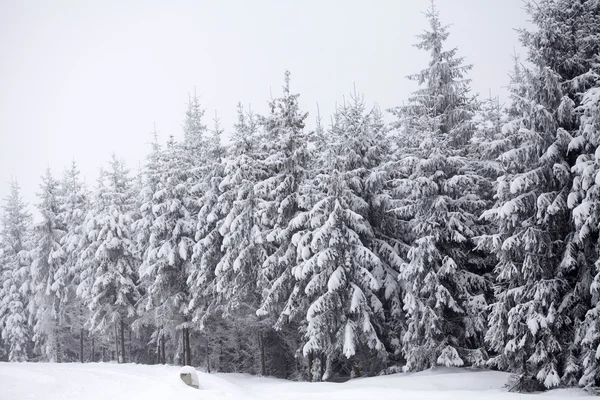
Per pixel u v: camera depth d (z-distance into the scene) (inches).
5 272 2080.5
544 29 789.2
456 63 1128.2
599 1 794.2
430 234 952.3
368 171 1106.7
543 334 745.6
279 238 1125.7
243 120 1279.5
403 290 1077.8
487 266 1051.3
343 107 1125.7
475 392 677.3
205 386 776.3
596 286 682.2
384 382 902.4
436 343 964.0
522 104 801.6
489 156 1074.1
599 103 694.5
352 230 1030.4
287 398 676.7
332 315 1024.9
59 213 1923.0
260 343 1251.8
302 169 1175.0
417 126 1058.7
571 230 773.9
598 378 690.2
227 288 1229.7
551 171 778.8
